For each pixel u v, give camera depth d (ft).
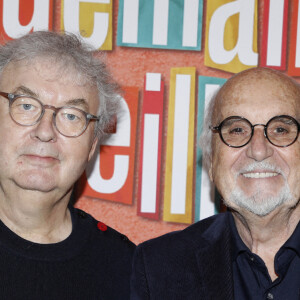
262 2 6.55
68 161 4.37
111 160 6.54
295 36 6.53
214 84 6.56
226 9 6.51
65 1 6.45
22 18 6.44
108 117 5.19
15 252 4.20
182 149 6.52
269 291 4.50
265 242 4.76
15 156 4.21
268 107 4.43
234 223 4.93
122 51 6.55
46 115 4.23
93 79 4.57
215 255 4.73
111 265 4.68
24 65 4.33
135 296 4.67
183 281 4.60
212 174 5.02
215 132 4.75
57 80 4.31
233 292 4.54
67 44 4.56
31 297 4.11
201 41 6.55
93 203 6.56
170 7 6.51
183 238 4.94
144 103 6.52
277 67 6.52
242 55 6.53
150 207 6.50
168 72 6.56
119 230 6.53
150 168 6.51
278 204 4.38
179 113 6.54
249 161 4.45
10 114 4.22
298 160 4.43
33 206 4.33
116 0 6.55
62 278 4.31
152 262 4.73
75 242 4.56
